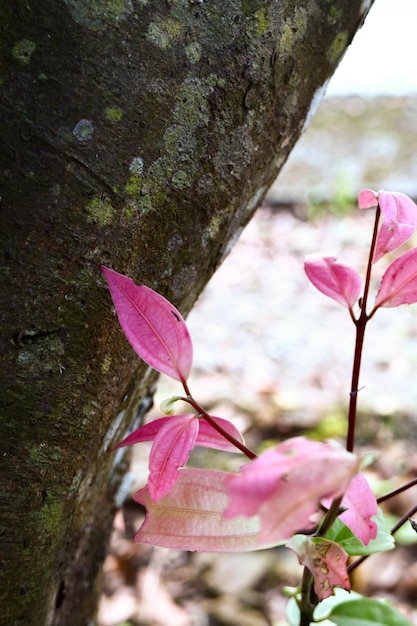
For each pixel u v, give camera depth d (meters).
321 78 0.68
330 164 2.90
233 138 0.62
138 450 1.60
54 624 0.74
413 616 1.18
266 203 2.80
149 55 0.57
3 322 0.56
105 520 0.83
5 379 0.57
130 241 0.59
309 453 0.47
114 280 0.56
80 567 0.78
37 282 0.56
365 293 0.57
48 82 0.55
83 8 0.55
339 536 0.61
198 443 0.61
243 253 2.54
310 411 1.68
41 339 0.57
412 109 3.20
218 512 0.58
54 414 0.59
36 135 0.55
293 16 0.63
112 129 0.57
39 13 0.54
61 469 0.61
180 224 0.62
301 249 2.53
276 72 0.63
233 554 1.35
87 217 0.57
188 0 0.58
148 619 1.22
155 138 0.58
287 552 1.35
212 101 0.60
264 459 0.46
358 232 2.57
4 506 0.59
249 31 0.60
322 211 2.72
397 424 1.63
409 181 2.77
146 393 0.80
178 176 0.60
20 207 0.55
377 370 1.88
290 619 0.72
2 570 0.60
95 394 0.61
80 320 0.58
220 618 1.22
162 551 1.36
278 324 2.14
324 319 2.15
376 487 1.42
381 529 0.62
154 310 0.56
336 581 0.56
